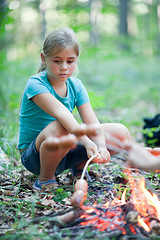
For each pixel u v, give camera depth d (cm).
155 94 877
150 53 1770
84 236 187
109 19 2328
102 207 220
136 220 197
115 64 1348
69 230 196
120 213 207
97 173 298
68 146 237
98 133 235
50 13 1518
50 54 248
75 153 267
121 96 861
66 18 883
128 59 1505
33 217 214
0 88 611
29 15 1736
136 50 1677
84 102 282
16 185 273
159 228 188
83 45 1138
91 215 207
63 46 244
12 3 767
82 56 1162
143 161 195
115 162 331
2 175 295
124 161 329
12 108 555
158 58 1603
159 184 273
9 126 432
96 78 1080
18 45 1473
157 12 1869
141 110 703
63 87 272
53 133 242
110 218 205
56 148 227
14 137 405
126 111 681
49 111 249
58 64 251
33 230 193
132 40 1734
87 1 1733
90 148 241
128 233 189
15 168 312
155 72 1283
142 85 1045
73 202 195
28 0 1678
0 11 520
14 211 228
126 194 244
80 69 1168
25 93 270
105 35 1886
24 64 1059
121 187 265
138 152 200
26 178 291
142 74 1259
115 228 194
